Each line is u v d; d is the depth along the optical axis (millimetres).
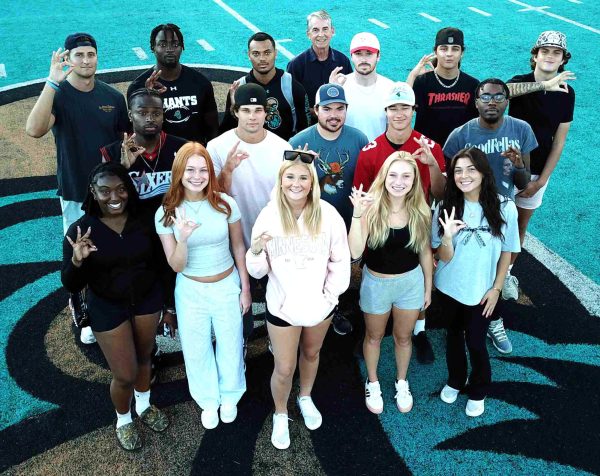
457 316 3973
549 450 3826
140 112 3734
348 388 4324
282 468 3744
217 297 3676
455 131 4543
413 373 4453
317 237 3436
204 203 3533
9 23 12469
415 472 3703
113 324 3445
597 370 4430
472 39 11547
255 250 3381
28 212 6398
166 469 3742
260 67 5191
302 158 3266
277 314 3490
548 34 4613
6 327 4840
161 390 4309
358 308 5086
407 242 3656
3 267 5539
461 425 4020
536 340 4723
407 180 3533
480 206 3738
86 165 4672
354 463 3770
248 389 4324
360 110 5094
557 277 5418
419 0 14055
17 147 7727
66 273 3324
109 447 3873
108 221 3400
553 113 4730
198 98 5215
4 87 9469
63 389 4289
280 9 13461
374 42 4953
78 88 4523
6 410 4117
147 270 3494
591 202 6559
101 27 12250
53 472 3709
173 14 13133
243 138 4051
